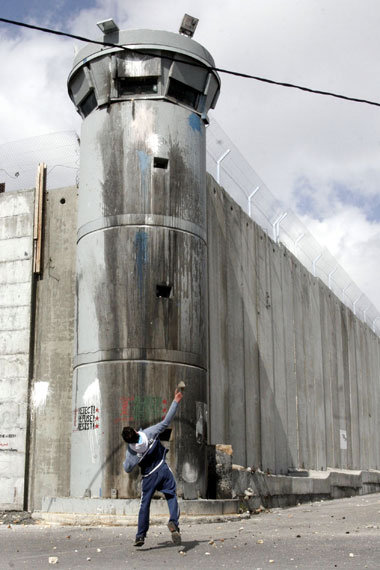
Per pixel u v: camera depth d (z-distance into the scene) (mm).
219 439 20359
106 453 15570
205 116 18531
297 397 28812
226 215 23141
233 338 22484
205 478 16406
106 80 17578
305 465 28641
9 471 18125
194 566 7762
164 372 15953
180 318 16469
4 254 19578
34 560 8484
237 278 23422
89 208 17359
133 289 16266
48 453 18109
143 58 17375
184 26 18500
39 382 18609
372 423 41125
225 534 11359
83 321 16797
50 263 19297
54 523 14734
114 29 17531
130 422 15562
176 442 15703
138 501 14570
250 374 23750
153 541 10211
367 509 17594
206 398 16938
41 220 19469
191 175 17531
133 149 17094
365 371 41000
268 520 15094
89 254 17031
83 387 16359
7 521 15336
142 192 16844
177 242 16844
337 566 7625
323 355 33312
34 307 19078
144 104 17406
